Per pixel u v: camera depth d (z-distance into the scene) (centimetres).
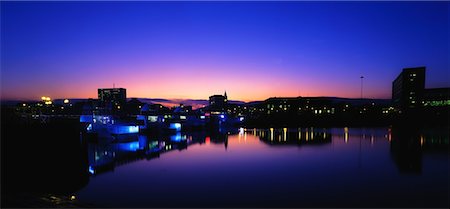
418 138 6675
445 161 3878
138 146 6125
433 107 14188
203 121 11856
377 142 6209
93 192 2620
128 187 2791
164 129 9200
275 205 2241
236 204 2273
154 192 2609
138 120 8369
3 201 2181
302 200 2348
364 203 2261
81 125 4859
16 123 3878
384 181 2906
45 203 2214
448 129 8894
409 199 2338
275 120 15375
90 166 3878
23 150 3306
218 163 4003
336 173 3294
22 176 3092
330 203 2269
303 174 3266
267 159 4297
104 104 8231
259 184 2856
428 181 2873
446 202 2258
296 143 6344
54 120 5150
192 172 3428
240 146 5966
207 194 2538
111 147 5959
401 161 3938
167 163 4047
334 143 6203
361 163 3869
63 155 4047
